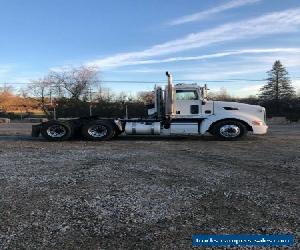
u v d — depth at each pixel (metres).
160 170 11.12
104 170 11.07
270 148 16.11
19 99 67.00
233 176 10.27
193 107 19.34
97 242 5.94
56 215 7.11
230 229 6.39
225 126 19.20
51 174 10.51
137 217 6.98
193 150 15.55
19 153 14.71
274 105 48.56
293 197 8.17
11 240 6.00
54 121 19.61
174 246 5.77
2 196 8.30
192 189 8.87
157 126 19.56
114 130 19.73
